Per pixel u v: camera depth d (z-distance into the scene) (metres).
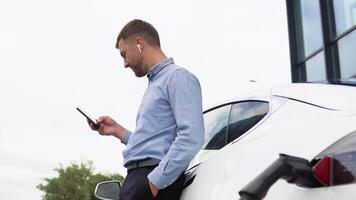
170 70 2.75
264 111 2.60
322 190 1.73
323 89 2.43
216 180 2.33
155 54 2.90
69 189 50.94
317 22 13.27
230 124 2.82
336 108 2.17
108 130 3.29
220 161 2.41
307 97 2.39
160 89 2.73
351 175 1.69
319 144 1.89
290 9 14.66
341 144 1.80
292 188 1.86
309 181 1.77
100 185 2.98
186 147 2.53
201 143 2.59
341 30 12.36
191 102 2.64
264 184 1.70
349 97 2.23
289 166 1.75
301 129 2.07
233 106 2.92
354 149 1.73
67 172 51.72
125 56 2.96
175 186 2.59
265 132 2.32
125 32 2.96
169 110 2.70
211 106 3.17
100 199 2.95
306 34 14.02
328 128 1.95
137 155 2.66
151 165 2.62
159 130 2.68
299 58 14.38
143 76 2.96
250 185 1.70
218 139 2.85
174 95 2.65
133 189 2.63
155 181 2.51
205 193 2.36
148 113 2.71
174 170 2.50
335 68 12.65
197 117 2.62
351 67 11.87
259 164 2.12
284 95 2.54
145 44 2.90
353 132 1.83
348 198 1.66
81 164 52.31
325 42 12.86
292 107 2.41
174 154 2.51
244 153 2.28
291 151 1.99
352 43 11.79
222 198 2.20
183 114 2.60
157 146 2.64
